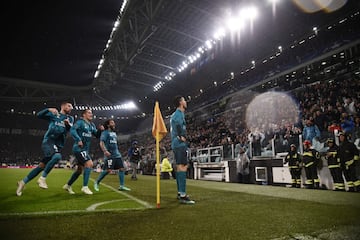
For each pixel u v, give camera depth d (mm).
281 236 2707
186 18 23156
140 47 26594
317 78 18266
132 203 4703
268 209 4203
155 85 37438
